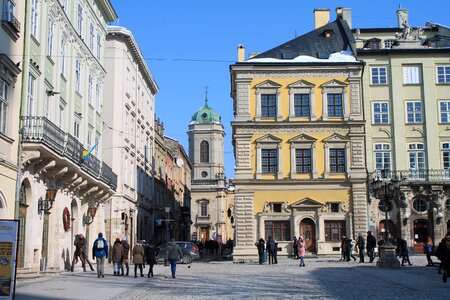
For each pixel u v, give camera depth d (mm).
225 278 25891
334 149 49500
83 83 34250
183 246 42938
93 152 36906
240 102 49938
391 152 52438
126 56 47688
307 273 28562
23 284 20688
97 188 34656
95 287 20250
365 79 53438
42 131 24219
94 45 37625
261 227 48250
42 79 26422
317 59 51250
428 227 51188
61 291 18500
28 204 25031
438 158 52000
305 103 50094
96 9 37938
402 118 52750
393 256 31875
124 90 46781
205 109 110688
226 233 104562
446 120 52625
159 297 17328
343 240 41688
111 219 43812
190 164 110188
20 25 23984
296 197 48750
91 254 36031
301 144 49406
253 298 16812
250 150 49344
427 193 51469
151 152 63344
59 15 29047
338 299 16484
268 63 50219
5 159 22359
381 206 51156
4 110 22625
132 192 50562
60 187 29188
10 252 12648
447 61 53406
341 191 48812
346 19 59562
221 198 102875
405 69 53594
